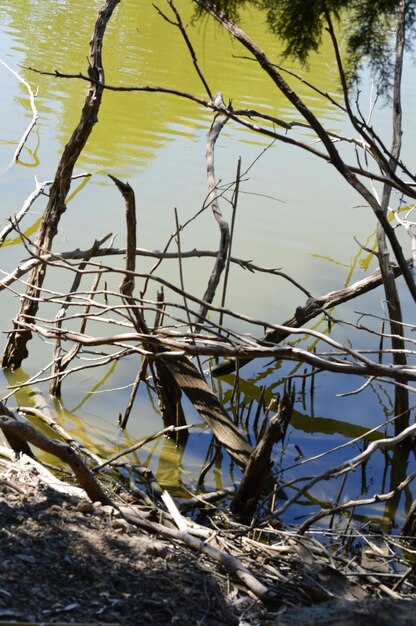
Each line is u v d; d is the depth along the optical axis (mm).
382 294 10039
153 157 13156
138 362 8258
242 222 11461
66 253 7551
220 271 7301
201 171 12828
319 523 5984
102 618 3447
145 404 7562
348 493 6535
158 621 3543
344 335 9109
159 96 15836
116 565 3861
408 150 14102
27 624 3277
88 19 20922
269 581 4250
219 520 5672
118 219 10953
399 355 7141
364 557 5188
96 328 8516
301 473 6734
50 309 8742
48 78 16281
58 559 3787
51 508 4238
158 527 4445
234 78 17109
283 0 3537
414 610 3660
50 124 14055
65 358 7398
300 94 16453
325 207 12273
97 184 11953
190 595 3826
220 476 6574
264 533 5410
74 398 7516
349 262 10703
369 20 3543
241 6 3738
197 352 4547
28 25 19828
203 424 7340
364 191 4309
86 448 6547
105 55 17844
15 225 5148
